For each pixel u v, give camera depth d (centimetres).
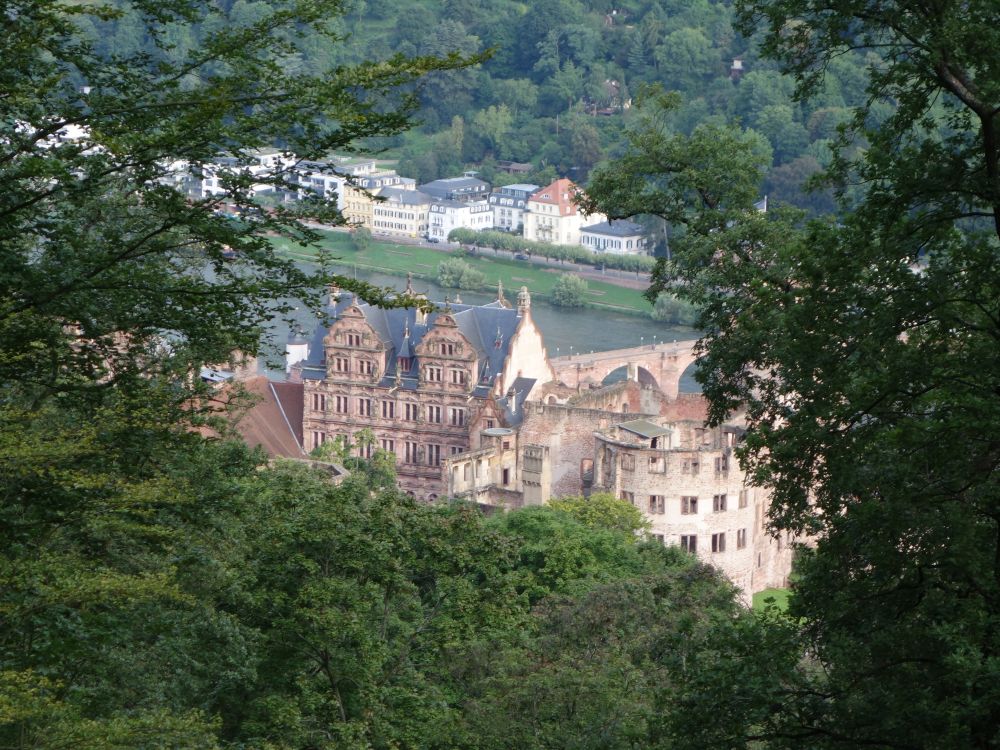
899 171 11475
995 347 10950
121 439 10794
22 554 10269
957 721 9675
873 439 10931
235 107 9769
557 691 15075
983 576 10388
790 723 10831
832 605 10975
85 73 9912
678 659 11800
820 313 11356
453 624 14200
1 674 8794
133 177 10500
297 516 13675
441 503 16225
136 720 9419
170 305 10369
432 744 14162
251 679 13288
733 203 13375
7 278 9688
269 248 10212
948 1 11269
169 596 10694
